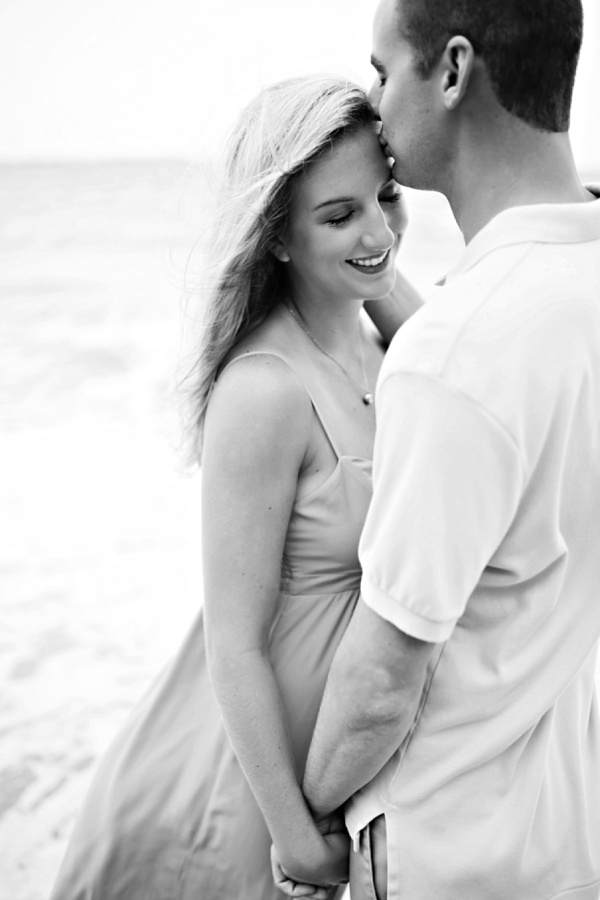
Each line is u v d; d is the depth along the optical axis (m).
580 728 1.36
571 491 1.13
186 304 1.46
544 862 1.29
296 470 1.35
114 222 11.66
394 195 1.42
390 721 1.15
